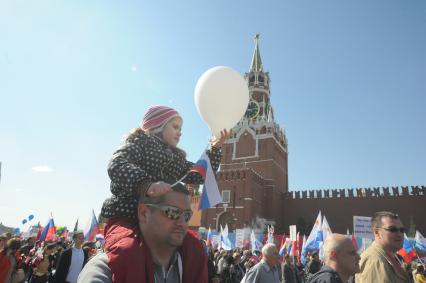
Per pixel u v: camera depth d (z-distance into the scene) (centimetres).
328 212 5384
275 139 5916
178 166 253
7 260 711
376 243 415
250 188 4803
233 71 281
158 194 179
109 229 204
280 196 5731
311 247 1798
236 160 5884
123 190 204
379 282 373
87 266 171
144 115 259
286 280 1049
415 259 1605
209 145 278
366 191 5284
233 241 3328
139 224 190
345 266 349
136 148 220
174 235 180
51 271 1052
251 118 6297
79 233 790
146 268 174
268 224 5053
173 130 252
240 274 1112
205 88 272
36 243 1656
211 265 847
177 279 196
